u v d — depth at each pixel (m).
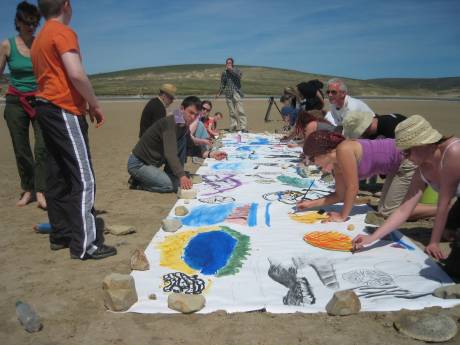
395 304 2.60
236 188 5.38
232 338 2.33
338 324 2.44
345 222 4.02
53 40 3.04
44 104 3.16
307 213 4.31
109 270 3.18
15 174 6.91
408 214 3.28
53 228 3.53
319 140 3.91
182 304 2.54
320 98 8.90
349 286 2.85
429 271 3.02
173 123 5.25
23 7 4.47
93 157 8.63
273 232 3.78
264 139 10.13
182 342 2.30
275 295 2.74
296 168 6.56
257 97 42.59
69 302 2.73
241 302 2.66
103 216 4.50
